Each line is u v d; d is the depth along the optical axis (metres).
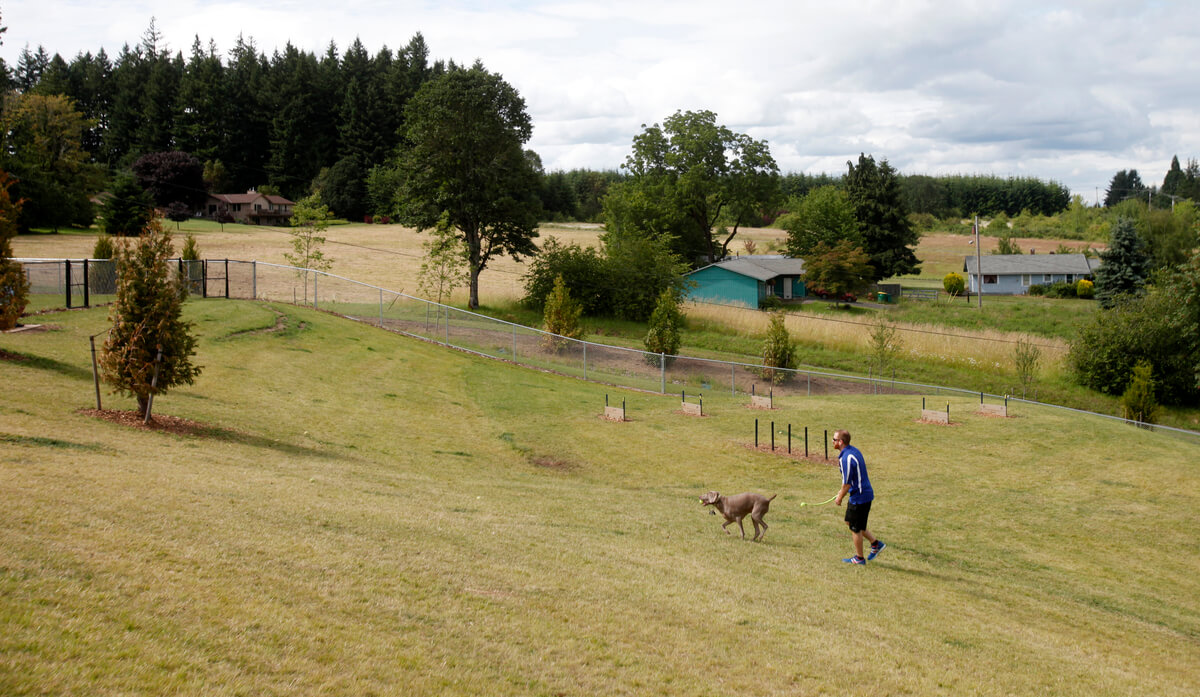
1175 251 85.19
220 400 22.03
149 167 119.69
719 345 55.41
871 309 73.56
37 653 5.70
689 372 42.56
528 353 41.88
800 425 27.17
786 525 15.75
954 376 48.50
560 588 9.34
